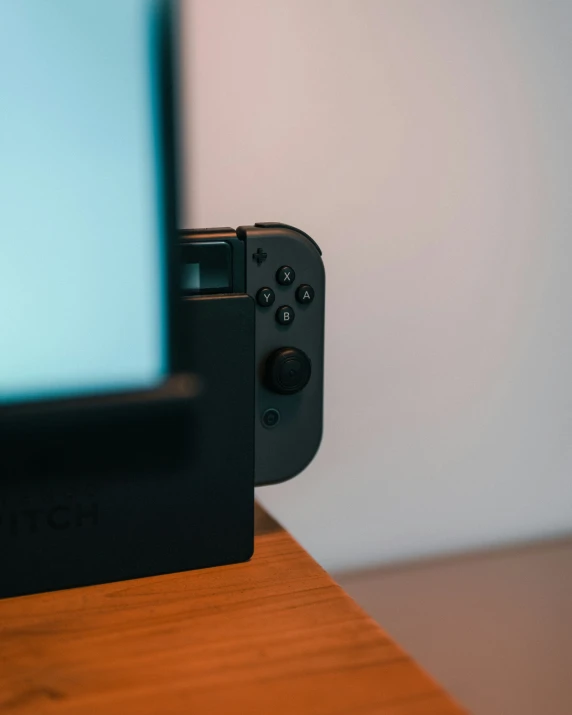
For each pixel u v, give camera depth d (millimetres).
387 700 318
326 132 708
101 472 410
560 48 764
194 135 673
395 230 748
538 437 855
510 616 780
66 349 331
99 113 314
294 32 682
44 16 299
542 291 818
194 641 363
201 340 417
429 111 734
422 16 714
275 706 314
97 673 338
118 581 423
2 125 302
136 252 333
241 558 446
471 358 806
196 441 423
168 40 316
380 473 800
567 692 717
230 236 455
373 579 813
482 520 853
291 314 476
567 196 803
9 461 396
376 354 770
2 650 356
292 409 492
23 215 313
